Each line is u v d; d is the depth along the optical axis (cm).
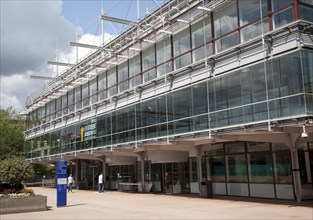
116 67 3067
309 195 1861
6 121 5903
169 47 2427
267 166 2031
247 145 2166
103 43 3300
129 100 2783
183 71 2230
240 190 2195
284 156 1941
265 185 2036
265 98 1641
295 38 1545
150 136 2450
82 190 3612
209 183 2231
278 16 1658
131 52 2847
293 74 1521
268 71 1641
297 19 1548
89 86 3534
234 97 1816
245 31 1841
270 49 1656
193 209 1653
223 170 2328
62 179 2042
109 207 1902
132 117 2698
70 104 3928
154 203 2012
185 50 2272
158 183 2883
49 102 4538
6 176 1886
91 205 2045
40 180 5903
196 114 2053
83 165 4141
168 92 2317
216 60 1981
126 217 1476
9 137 5144
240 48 1827
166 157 2586
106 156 3472
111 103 3039
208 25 2105
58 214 1652
